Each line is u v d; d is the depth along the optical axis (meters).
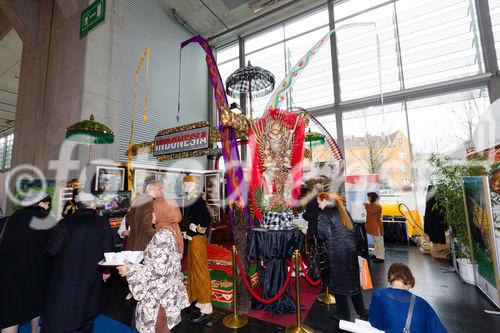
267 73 3.63
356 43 7.57
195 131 3.52
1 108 13.13
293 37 8.89
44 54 7.21
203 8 8.76
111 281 3.84
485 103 5.70
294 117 2.81
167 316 1.61
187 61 9.48
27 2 7.67
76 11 6.46
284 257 2.52
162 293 1.61
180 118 8.87
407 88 6.60
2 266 2.05
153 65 8.00
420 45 6.69
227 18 9.23
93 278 2.10
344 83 7.64
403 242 6.00
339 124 7.45
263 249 2.49
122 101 6.81
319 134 5.61
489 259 2.97
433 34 6.55
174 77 8.78
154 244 1.65
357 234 2.59
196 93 9.73
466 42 6.12
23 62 8.02
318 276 3.27
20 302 2.04
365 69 7.35
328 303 2.93
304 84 8.31
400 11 7.07
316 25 8.46
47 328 1.89
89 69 5.90
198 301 2.68
